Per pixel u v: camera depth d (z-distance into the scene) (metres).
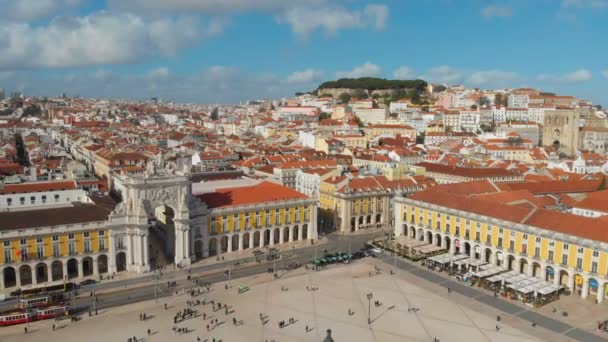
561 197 181.62
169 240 155.38
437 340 101.94
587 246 120.88
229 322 110.19
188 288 129.50
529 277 131.25
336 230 188.88
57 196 165.38
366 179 197.38
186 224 144.62
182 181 144.00
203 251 153.38
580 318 112.19
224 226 156.62
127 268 139.75
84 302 120.06
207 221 152.50
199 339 101.62
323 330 106.62
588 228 124.50
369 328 107.56
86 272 138.50
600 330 106.12
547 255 130.00
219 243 156.38
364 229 190.38
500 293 125.94
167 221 155.12
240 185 184.25
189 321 110.38
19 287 125.94
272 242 167.62
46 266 131.00
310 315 114.00
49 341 100.75
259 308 117.75
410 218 172.50
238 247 161.25
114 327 107.12
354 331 106.12
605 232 120.94
